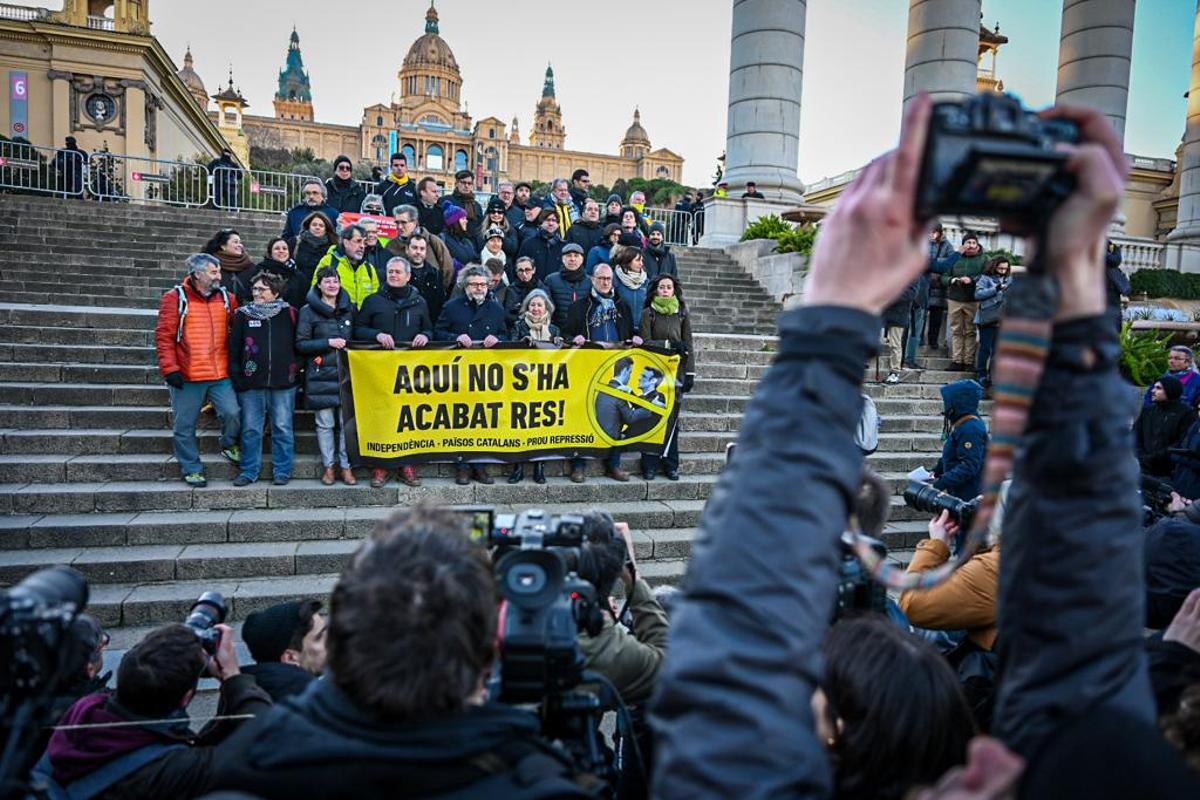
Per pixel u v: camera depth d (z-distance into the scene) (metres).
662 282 7.14
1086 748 0.87
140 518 5.70
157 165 32.34
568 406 6.75
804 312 0.92
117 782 2.17
